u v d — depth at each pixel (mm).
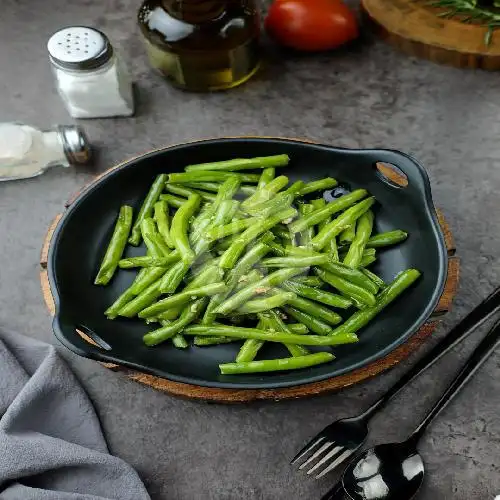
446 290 905
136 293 894
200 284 874
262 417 888
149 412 898
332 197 990
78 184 1112
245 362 833
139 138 1164
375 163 953
